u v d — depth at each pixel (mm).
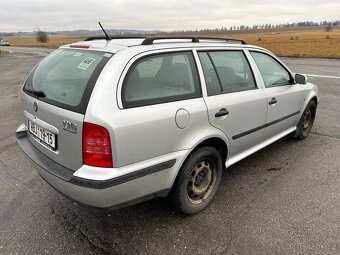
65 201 3410
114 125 2346
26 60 25703
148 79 2666
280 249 2658
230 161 3521
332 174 4000
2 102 8414
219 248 2682
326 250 2639
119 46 2750
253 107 3592
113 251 2664
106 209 2490
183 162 2869
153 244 2740
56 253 2648
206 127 3010
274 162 4359
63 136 2584
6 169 4195
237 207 3279
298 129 4961
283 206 3293
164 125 2631
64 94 2656
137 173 2508
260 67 3930
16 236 2848
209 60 3225
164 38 3039
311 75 12516
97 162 2393
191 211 3105
